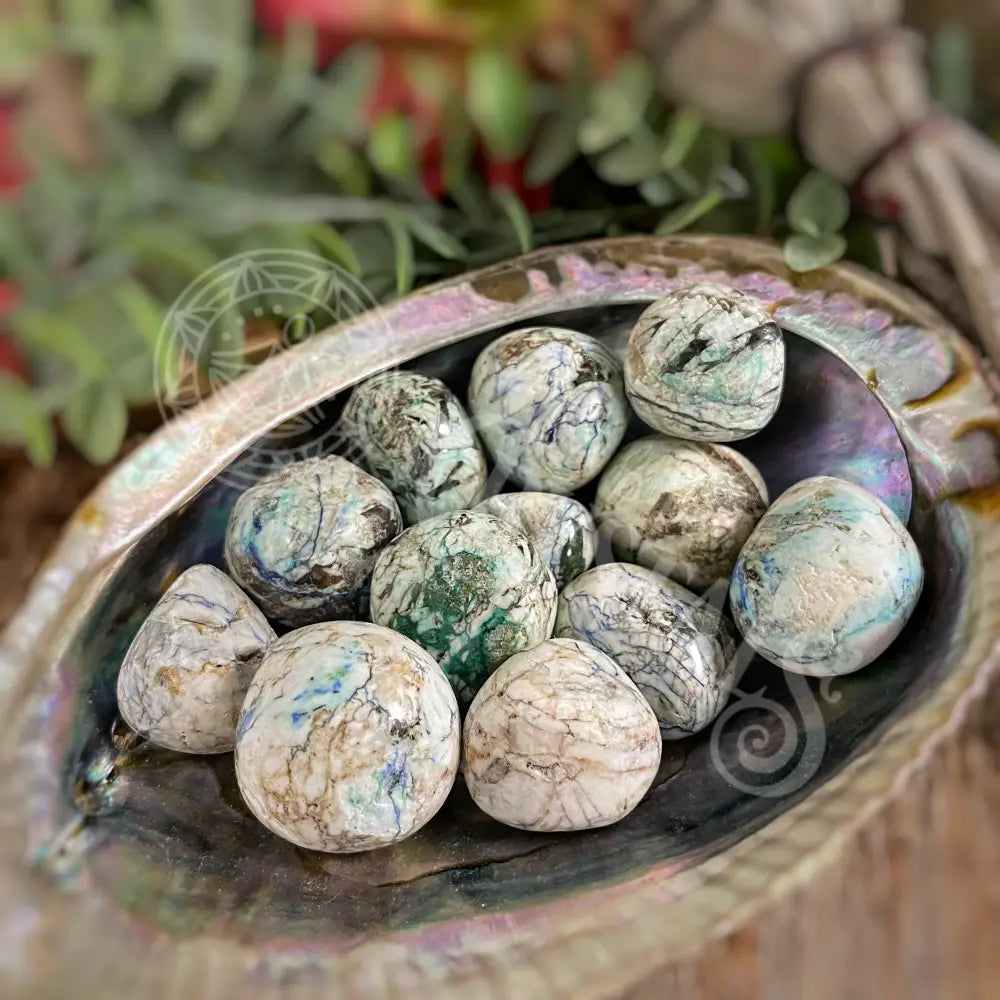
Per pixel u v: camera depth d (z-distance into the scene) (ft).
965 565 0.66
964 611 0.65
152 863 0.65
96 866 0.63
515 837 0.68
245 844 0.68
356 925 0.65
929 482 0.68
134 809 0.67
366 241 0.62
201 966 0.61
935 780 0.62
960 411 0.67
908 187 0.60
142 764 0.69
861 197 0.62
